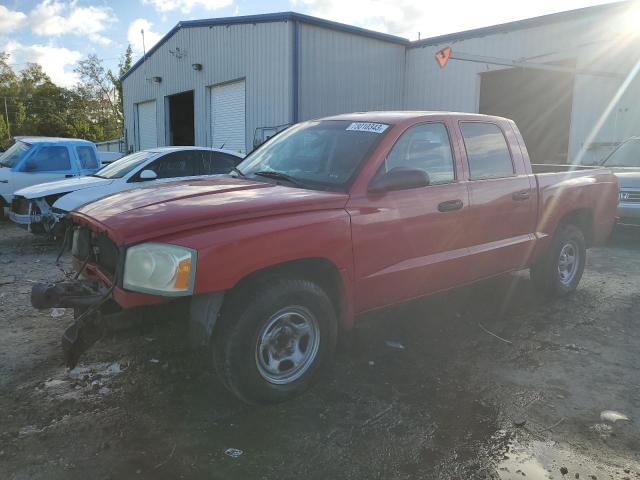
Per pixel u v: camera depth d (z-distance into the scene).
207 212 3.21
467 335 4.76
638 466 2.90
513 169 5.06
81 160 11.30
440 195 4.23
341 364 4.13
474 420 3.35
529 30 14.75
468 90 16.55
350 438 3.13
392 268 3.93
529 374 4.00
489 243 4.76
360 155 3.93
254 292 3.27
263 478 2.77
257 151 4.91
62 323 4.96
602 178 6.14
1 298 5.73
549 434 3.20
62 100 73.44
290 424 3.27
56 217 7.91
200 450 3.00
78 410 3.39
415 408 3.48
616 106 13.27
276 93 16.16
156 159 8.69
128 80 26.06
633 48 12.76
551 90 15.79
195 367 3.97
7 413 3.35
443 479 2.78
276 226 3.28
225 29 17.94
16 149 11.41
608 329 4.95
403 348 4.45
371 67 17.56
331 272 3.65
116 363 4.06
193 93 20.70
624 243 9.27
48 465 2.84
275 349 3.39
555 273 5.63
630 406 3.55
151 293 3.00
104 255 3.57
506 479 2.78
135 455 2.95
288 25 15.43
